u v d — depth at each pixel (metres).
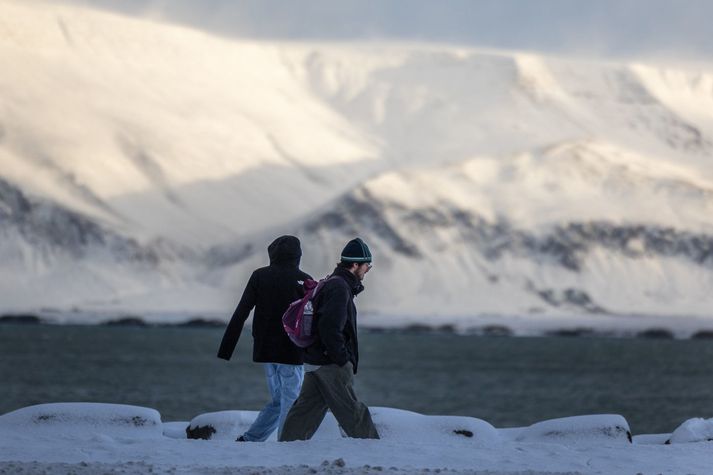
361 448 41.09
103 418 49.12
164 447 41.88
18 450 41.16
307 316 42.50
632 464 39.94
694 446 44.41
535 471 37.69
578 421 50.62
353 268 42.69
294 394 45.94
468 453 41.19
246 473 34.81
